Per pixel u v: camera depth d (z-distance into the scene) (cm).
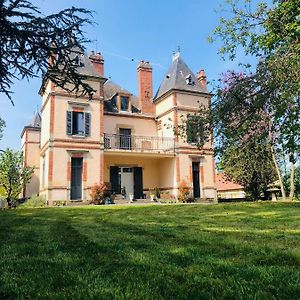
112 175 2606
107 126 2628
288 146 1320
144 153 2511
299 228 655
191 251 398
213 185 2658
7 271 316
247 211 1134
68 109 2298
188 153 2612
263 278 273
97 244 466
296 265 324
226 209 1234
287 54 1198
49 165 2181
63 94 2295
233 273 294
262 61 1338
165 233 587
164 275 289
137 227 713
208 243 459
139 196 2675
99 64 2630
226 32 1418
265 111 1384
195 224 769
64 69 491
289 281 264
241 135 1438
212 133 1447
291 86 1170
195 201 2542
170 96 2695
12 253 416
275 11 1248
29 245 475
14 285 267
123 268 314
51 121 2236
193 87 2747
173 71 2841
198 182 2639
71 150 2259
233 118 1393
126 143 2675
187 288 248
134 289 247
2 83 470
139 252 399
